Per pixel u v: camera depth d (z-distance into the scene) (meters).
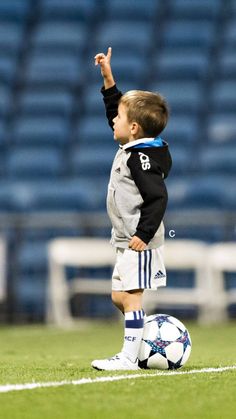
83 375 13.43
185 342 14.47
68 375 13.52
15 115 50.47
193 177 45.69
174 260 36.19
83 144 48.41
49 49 53.81
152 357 14.23
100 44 53.75
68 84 52.06
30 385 12.15
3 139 49.12
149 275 13.91
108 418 9.98
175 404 10.89
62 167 47.38
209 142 47.97
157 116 14.41
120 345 25.28
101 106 50.38
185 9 54.94
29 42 54.19
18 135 49.22
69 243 36.41
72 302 37.75
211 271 36.22
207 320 36.34
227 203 43.06
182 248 36.09
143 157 13.83
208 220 35.88
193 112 49.59
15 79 52.50
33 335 30.55
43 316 37.72
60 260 36.38
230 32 53.44
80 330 33.22
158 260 14.07
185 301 36.41
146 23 54.62
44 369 14.97
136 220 13.88
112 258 36.22
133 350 14.09
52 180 46.66
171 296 36.56
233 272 39.34
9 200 44.28
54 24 54.84
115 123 14.66
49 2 55.50
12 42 53.81
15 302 36.94
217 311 36.47
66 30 54.44
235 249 35.84
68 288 38.19
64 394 11.41
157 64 52.34
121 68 51.97
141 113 14.31
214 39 53.53
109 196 14.20
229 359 18.05
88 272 38.56
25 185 45.22
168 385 12.28
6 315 36.75
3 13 54.78
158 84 51.38
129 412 10.32
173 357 14.30
